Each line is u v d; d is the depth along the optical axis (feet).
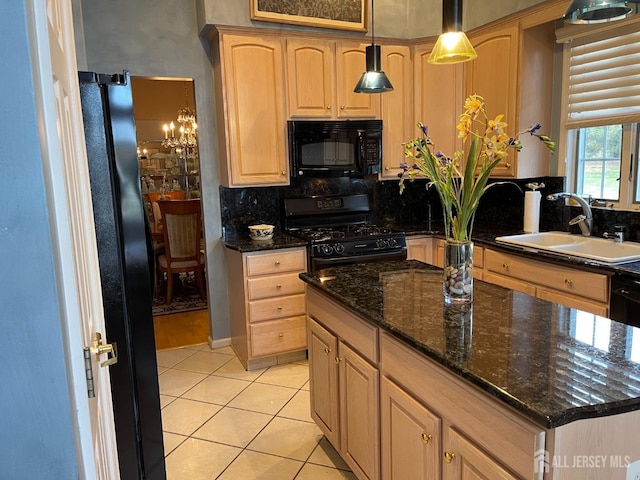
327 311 7.04
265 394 9.95
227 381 10.59
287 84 11.43
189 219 16.01
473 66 12.15
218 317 12.53
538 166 11.34
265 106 11.31
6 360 1.92
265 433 8.49
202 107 11.71
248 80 11.06
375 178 12.92
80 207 3.88
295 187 13.07
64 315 2.06
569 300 8.71
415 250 12.55
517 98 10.96
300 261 11.15
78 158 4.02
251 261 10.66
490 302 5.99
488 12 11.43
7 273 1.89
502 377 3.87
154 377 6.32
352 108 12.10
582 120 10.60
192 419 9.00
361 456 6.31
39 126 1.88
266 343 11.07
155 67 11.17
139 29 10.94
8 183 1.85
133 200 5.92
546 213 11.62
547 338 4.74
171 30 11.22
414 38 12.46
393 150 12.80
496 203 13.25
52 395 1.99
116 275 5.86
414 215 14.64
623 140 9.92
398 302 6.03
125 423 6.06
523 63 10.78
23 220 1.87
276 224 12.94
